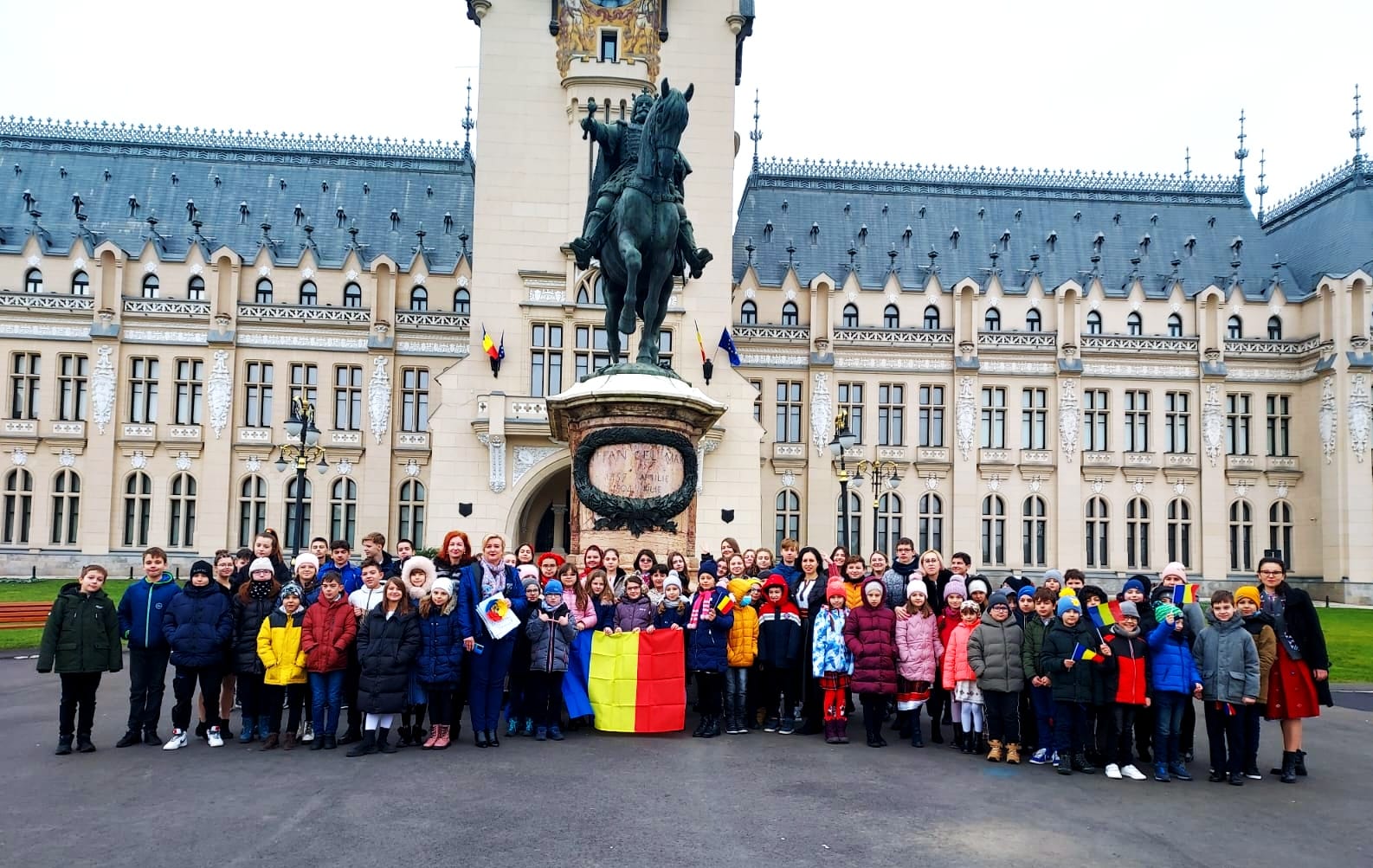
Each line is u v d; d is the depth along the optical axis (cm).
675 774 1223
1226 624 1297
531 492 4672
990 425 6159
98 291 5722
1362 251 6191
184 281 5897
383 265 5853
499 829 986
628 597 1494
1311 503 6097
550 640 1395
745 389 4753
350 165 6681
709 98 4875
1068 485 6081
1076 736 1320
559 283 4738
